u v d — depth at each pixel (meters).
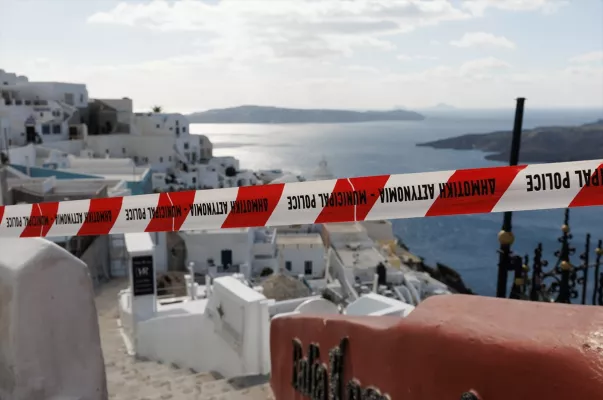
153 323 14.00
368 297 12.36
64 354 5.35
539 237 92.19
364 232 39.28
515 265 8.21
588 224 98.25
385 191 5.08
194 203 6.00
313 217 5.42
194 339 14.35
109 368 12.61
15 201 24.28
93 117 74.50
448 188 4.83
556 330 3.16
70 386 5.35
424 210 4.93
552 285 11.12
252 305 11.73
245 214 5.73
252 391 9.52
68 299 5.39
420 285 32.03
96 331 5.71
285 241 37.41
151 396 9.39
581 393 2.82
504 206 4.63
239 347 11.94
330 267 34.88
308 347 6.13
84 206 6.50
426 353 3.88
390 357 4.36
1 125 50.66
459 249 89.44
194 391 10.00
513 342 3.23
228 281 13.18
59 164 48.41
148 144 67.81
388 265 32.56
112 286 22.34
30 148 49.66
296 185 5.50
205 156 85.00
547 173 4.42
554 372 2.96
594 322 3.08
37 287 5.10
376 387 4.61
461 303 4.01
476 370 3.43
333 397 5.32
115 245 24.72
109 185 36.88
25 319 4.98
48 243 5.32
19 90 67.44
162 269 27.80
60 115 64.38
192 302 15.58
